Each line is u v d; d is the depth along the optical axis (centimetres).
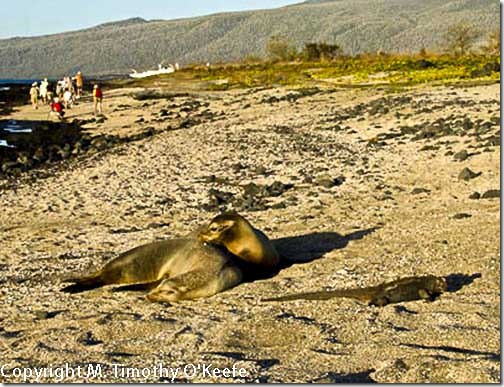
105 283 1066
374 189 1717
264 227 1396
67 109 4403
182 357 743
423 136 2339
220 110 3825
